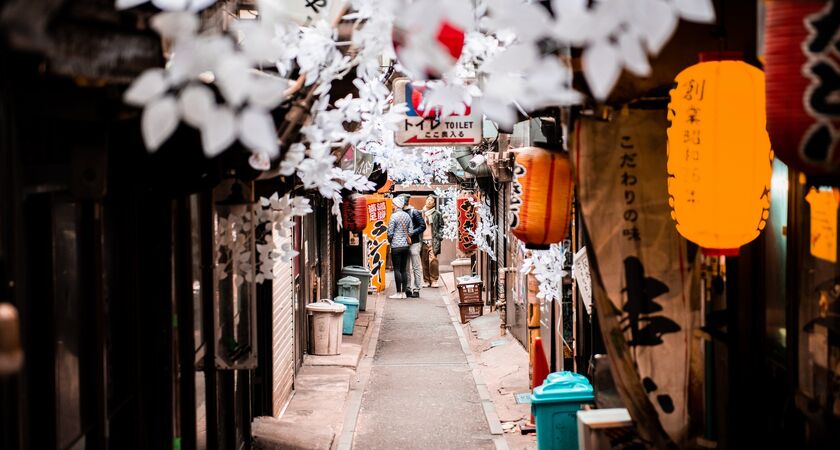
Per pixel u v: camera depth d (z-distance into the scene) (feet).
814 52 9.35
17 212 10.35
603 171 15.97
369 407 40.19
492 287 70.49
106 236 16.55
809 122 9.42
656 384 15.88
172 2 9.57
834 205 13.73
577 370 30.96
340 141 22.45
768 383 16.84
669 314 15.92
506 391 41.68
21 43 7.42
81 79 10.16
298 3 19.89
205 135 8.04
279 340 37.52
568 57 14.02
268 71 21.93
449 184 92.43
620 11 7.93
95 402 15.03
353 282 64.28
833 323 13.92
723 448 16.46
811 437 14.99
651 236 15.93
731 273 17.28
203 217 22.43
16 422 10.61
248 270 22.29
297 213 22.16
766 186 12.92
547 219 21.27
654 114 15.97
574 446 24.88
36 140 12.23
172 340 19.45
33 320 12.75
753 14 14.57
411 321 67.77
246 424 30.55
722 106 12.64
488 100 9.04
